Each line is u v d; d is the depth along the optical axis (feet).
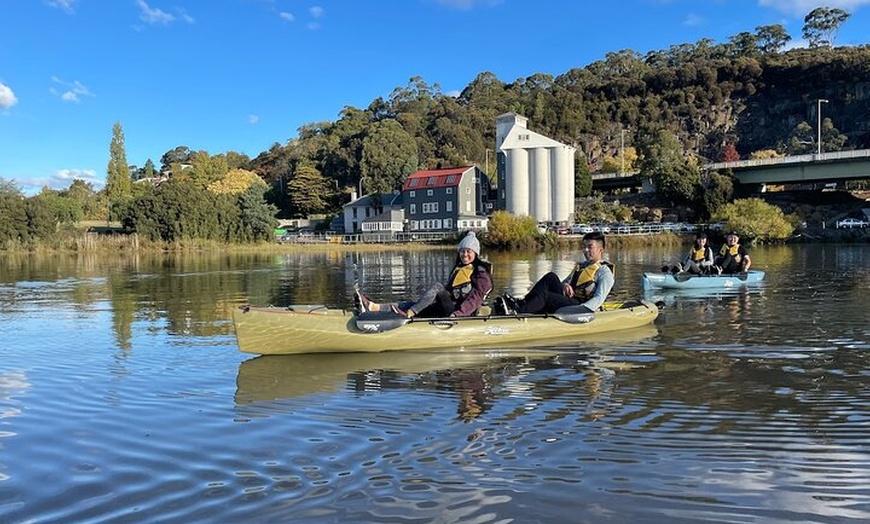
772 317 38.40
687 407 19.93
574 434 17.52
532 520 12.63
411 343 28.66
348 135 332.19
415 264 108.37
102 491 14.25
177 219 184.55
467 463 15.53
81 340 33.78
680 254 132.36
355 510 13.12
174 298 55.77
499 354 28.02
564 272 85.46
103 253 159.22
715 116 450.30
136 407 20.93
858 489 13.91
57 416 19.99
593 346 29.63
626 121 438.40
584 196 267.39
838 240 163.02
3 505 13.60
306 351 28.40
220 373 25.52
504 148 222.48
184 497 13.87
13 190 180.75
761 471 14.88
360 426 18.52
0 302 53.16
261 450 16.65
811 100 426.92
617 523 12.49
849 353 27.91
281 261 122.31
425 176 231.71
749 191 230.68
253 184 215.92
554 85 466.70
